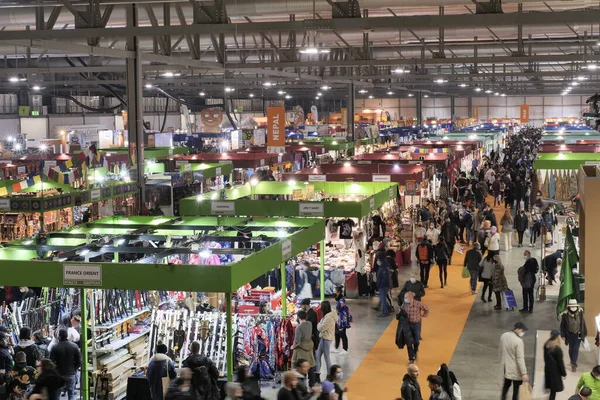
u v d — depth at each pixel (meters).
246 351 12.80
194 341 11.88
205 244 13.64
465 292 19.44
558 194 30.56
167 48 25.03
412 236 24.42
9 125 48.19
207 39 33.91
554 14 15.27
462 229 25.69
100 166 23.78
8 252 12.89
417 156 32.25
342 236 19.28
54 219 21.55
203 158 32.22
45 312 13.30
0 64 41.78
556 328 16.11
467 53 40.69
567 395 12.23
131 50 23.73
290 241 13.45
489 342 15.23
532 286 17.38
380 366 13.84
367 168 26.33
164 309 13.40
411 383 10.24
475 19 15.52
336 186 22.12
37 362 11.71
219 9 17.25
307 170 26.36
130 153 23.92
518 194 29.52
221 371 12.42
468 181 32.09
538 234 25.50
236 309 14.51
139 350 12.98
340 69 44.53
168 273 10.99
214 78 46.44
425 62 29.02
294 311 14.83
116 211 24.28
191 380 9.97
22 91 48.06
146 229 14.79
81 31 17.64
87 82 40.06
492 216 24.44
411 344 13.77
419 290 14.68
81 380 11.61
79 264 11.24
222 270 10.87
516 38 35.50
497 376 13.26
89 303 12.54
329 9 21.23
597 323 13.16
